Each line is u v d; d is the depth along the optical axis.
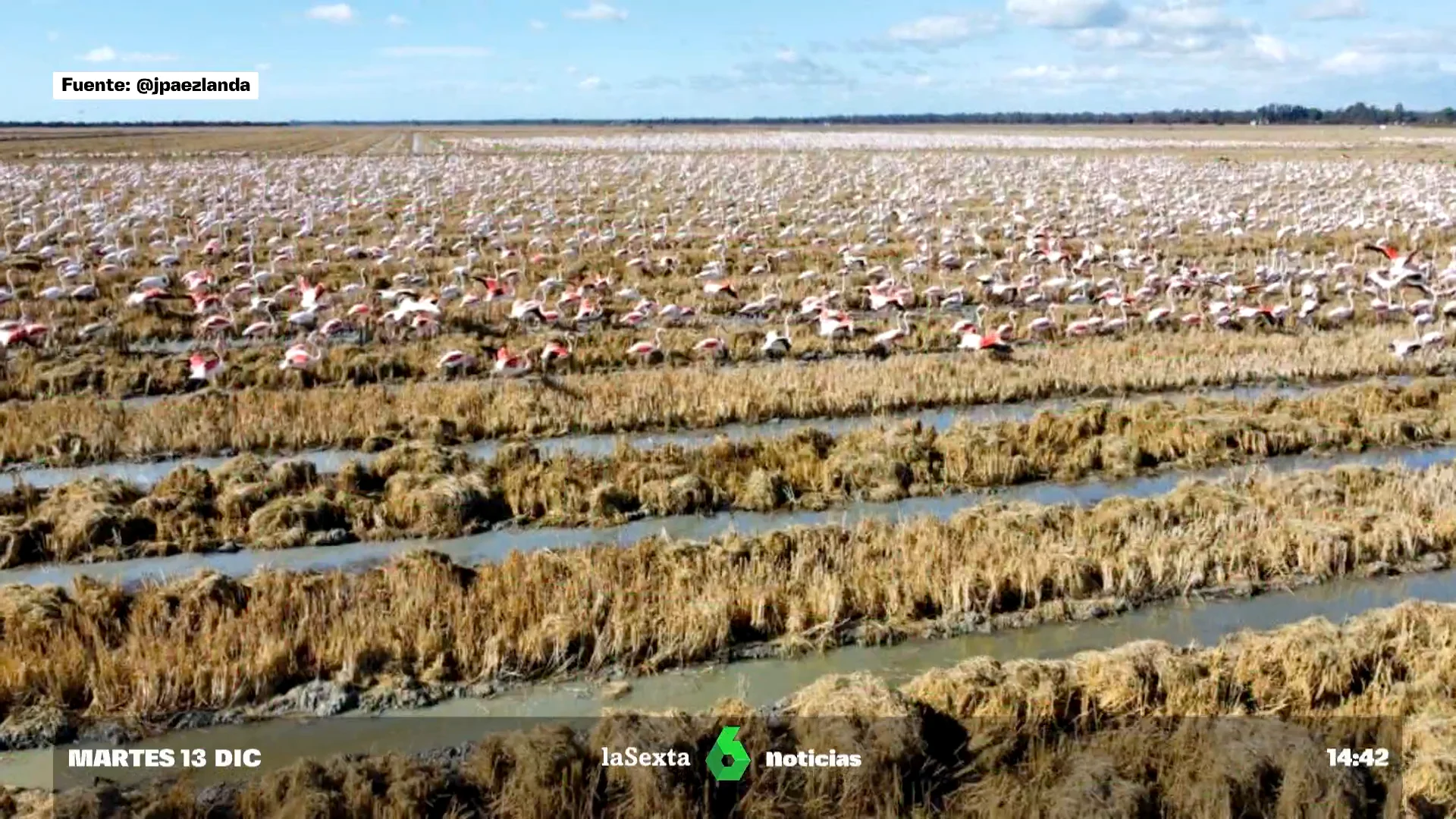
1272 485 18.59
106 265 33.62
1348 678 12.59
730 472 19.19
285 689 12.76
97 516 16.47
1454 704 12.05
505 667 13.23
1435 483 18.55
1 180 62.53
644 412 22.19
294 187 63.44
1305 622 13.48
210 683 12.53
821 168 81.06
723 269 36.59
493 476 19.00
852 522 17.98
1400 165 81.44
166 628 13.59
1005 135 156.38
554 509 17.94
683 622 13.82
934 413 23.27
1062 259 37.19
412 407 21.89
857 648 14.02
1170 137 145.00
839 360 26.44
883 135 157.75
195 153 99.62
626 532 17.55
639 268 36.34
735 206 55.59
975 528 16.67
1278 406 22.97
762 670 13.49
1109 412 22.12
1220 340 27.83
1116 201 56.19
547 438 21.53
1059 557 15.50
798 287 34.34
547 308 29.11
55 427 20.27
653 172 76.38
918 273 36.16
